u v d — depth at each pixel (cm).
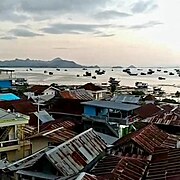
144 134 3073
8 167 2475
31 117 4312
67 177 1955
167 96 11144
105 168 2241
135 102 6128
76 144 2531
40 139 3094
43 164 2219
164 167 2120
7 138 3144
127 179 2066
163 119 4503
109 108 4272
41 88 9312
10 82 8462
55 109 5244
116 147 2780
